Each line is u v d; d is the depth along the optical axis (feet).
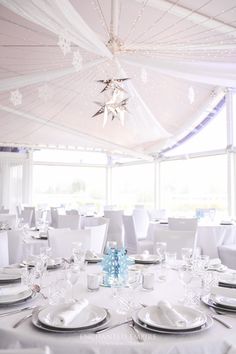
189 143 28.99
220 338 3.92
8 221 16.72
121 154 33.76
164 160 31.14
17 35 16.26
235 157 24.22
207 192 27.78
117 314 4.62
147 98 24.09
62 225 15.99
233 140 24.64
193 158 28.40
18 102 14.06
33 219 23.04
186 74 16.19
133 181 37.04
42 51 17.61
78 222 15.93
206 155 26.50
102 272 6.87
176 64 15.28
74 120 26.48
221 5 13.12
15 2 10.89
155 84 22.40
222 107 25.72
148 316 4.42
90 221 21.21
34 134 28.50
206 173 27.94
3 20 15.15
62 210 26.13
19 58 18.20
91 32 12.17
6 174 34.40
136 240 17.48
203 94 24.43
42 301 5.18
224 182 26.32
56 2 10.48
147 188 35.27
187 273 5.34
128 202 37.47
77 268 5.81
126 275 5.88
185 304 5.11
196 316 4.43
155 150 30.37
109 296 5.42
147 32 16.60
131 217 17.69
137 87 22.61
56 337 3.89
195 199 28.89
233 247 15.25
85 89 21.89
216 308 4.87
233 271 7.36
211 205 27.35
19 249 11.47
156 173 32.07
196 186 28.84
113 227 20.76
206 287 5.55
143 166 35.88
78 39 12.59
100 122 27.02
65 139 29.50
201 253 15.58
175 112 26.25
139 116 24.25
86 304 4.66
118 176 38.60
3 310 4.80
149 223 18.47
